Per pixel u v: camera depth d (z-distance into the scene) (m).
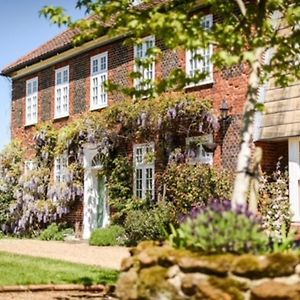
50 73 28.19
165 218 19.17
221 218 6.79
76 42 9.48
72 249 19.75
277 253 6.34
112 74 23.91
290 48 9.16
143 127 21.11
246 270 6.14
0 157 28.11
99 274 13.03
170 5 8.91
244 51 7.98
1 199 27.53
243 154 8.07
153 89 9.04
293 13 8.64
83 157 24.69
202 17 8.66
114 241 21.30
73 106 26.30
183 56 20.38
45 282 11.67
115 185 22.66
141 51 22.34
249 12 8.97
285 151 17.72
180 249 6.84
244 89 18.14
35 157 27.81
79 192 24.73
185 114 19.61
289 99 16.95
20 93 30.78
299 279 6.16
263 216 16.55
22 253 17.94
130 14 8.67
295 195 16.66
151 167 21.45
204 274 6.30
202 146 19.20
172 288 6.49
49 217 25.64
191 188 18.36
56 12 8.80
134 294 6.84
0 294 10.75
